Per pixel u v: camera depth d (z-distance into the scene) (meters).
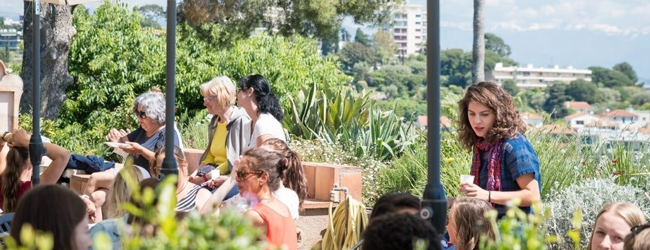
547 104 100.81
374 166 11.09
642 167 8.51
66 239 3.25
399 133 12.54
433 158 3.46
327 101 13.22
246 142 7.00
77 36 25.62
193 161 9.20
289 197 5.60
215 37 20.16
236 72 26.86
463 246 4.68
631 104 109.31
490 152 5.20
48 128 16.22
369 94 13.44
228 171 7.04
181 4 19.12
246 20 19.33
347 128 12.73
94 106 25.72
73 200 3.31
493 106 5.14
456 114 11.70
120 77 25.80
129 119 20.28
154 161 6.34
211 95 7.16
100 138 19.14
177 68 25.59
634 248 3.79
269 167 5.04
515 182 5.14
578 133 9.14
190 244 2.10
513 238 2.36
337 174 7.71
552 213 6.98
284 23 19.28
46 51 20.00
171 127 4.74
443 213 3.45
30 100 19.91
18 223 3.25
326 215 7.67
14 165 6.10
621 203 4.59
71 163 7.71
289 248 4.68
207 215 2.26
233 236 2.16
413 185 10.07
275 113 7.04
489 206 4.71
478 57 21.31
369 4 19.58
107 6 26.25
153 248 2.12
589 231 6.97
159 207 2.09
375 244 2.66
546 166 8.09
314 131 13.01
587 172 8.63
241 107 7.10
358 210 5.93
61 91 20.39
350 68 82.88
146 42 26.19
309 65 29.64
